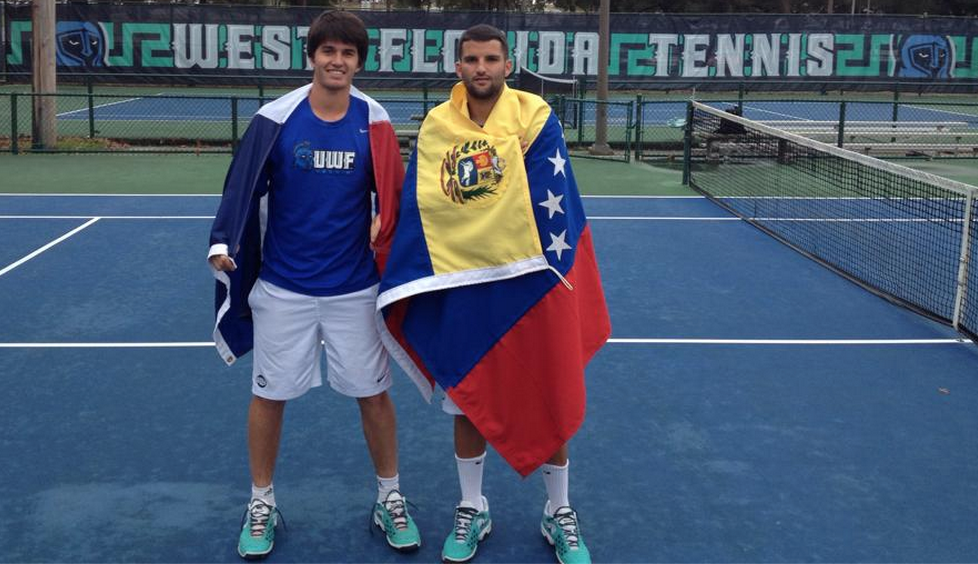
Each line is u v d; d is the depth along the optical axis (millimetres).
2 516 4055
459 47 3461
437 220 3479
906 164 15992
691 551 3844
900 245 9570
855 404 5441
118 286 7879
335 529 3994
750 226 10656
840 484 4445
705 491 4367
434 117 3527
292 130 3512
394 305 3621
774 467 4621
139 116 21516
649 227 10562
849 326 6945
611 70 25328
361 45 3496
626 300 7613
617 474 4535
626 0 45969
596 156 16484
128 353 6215
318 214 3547
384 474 3850
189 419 5148
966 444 4906
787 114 23703
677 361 6145
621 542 3908
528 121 3463
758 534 3979
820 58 25547
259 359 3666
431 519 4094
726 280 8273
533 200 3439
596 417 5227
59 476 4445
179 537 3908
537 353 3512
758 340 6598
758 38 25422
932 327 6930
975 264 8688
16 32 24688
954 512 4184
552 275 3467
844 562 3762
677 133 19516
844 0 52375
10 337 6516
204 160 15758
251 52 25094
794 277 8383
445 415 5242
